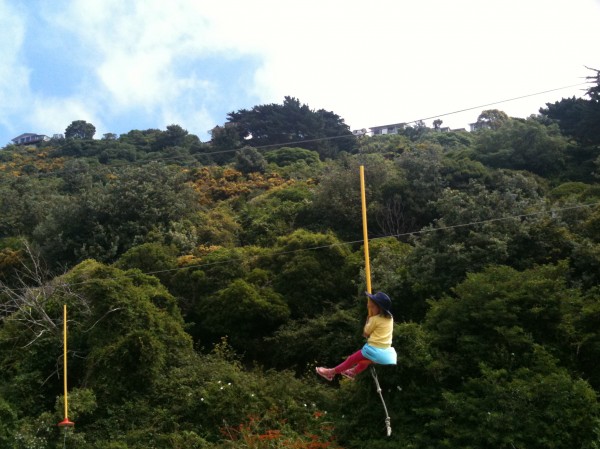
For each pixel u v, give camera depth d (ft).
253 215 108.06
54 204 119.96
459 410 45.06
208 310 75.05
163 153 191.01
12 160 190.08
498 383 45.68
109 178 153.38
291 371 63.52
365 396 52.16
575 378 47.21
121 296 64.44
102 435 53.98
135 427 54.44
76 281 69.92
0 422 52.39
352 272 76.07
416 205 96.53
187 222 103.91
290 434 51.72
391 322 28.02
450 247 66.18
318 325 68.08
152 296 70.13
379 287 66.18
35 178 151.53
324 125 209.67
